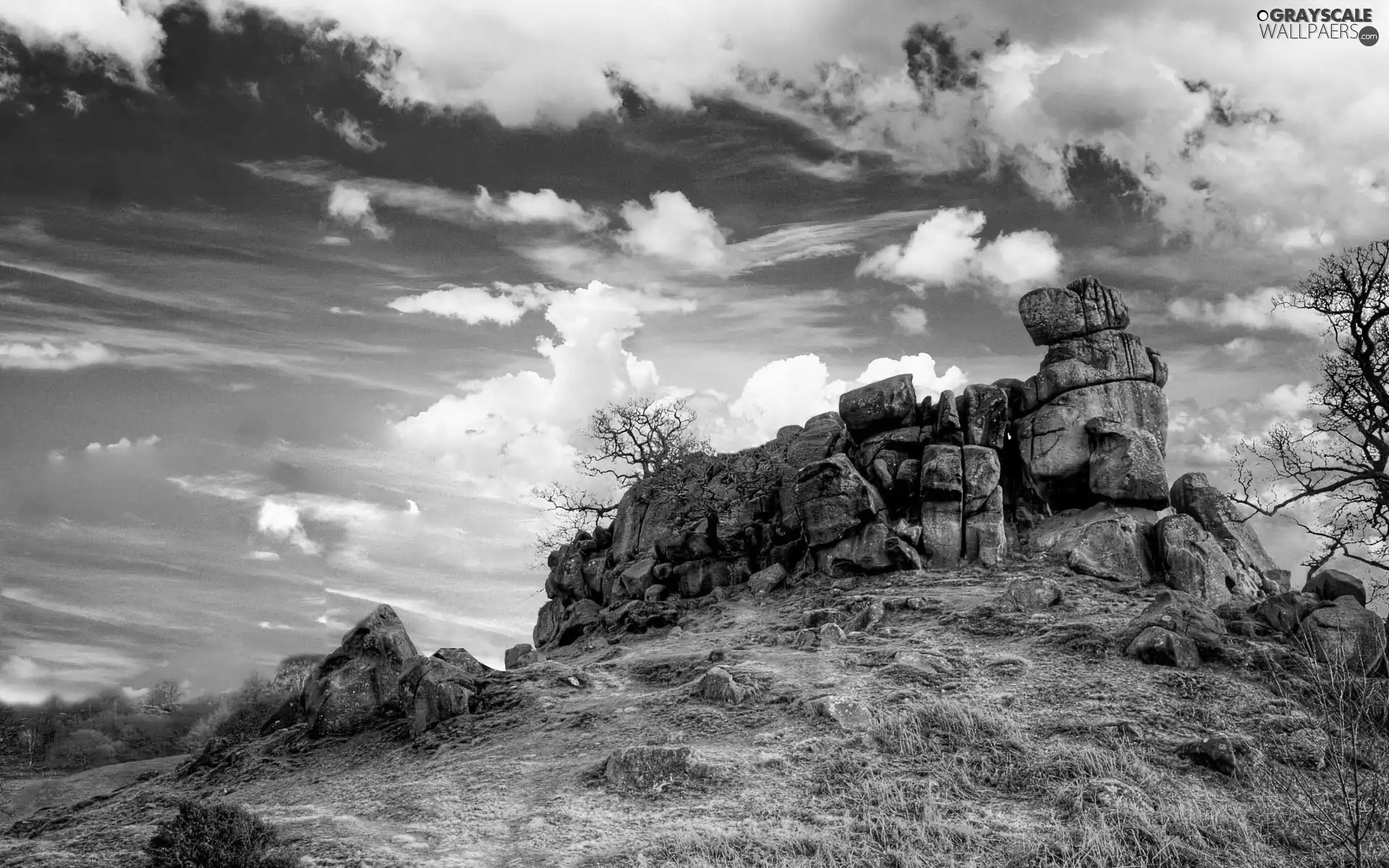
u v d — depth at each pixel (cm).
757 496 4334
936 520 3769
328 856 1703
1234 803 1917
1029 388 4038
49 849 1895
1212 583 3356
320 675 3012
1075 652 2714
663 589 4319
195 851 1634
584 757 2289
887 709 2362
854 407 4175
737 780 2025
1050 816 1853
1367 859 1672
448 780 2208
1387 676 2503
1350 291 3709
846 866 1648
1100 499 3803
